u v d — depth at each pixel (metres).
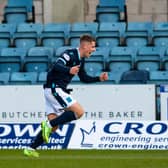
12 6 50.44
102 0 50.34
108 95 35.94
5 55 45.06
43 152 30.45
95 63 43.28
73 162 26.33
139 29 47.69
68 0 49.81
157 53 44.75
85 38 26.70
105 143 31.89
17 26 48.06
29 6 50.59
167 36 47.06
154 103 35.84
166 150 31.33
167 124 31.84
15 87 36.09
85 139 31.95
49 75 27.03
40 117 36.12
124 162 26.33
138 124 31.89
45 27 47.84
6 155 29.14
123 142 31.86
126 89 35.84
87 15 50.50
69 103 26.81
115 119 35.94
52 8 49.78
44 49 44.97
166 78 40.91
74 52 26.66
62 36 46.94
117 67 43.44
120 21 49.59
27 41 47.06
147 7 50.50
